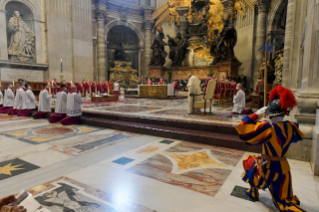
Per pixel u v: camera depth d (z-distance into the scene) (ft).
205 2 67.46
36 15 54.60
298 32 16.76
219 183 9.66
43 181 9.77
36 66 54.19
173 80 70.59
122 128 20.89
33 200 6.43
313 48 11.03
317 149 9.59
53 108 29.96
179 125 19.15
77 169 11.22
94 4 68.95
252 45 56.39
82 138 17.74
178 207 7.75
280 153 6.57
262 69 45.65
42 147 15.10
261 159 7.00
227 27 56.18
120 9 75.25
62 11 58.54
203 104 24.44
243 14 58.70
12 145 15.57
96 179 10.01
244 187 9.29
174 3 73.72
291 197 6.83
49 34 56.29
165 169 11.24
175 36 75.46
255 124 6.47
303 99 11.71
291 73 17.84
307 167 11.31
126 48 81.15
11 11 51.55
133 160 12.57
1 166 11.55
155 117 21.67
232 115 23.84
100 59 70.74
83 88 57.06
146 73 80.12
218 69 59.21
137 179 10.05
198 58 69.05
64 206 7.69
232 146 14.84
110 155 13.47
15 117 28.78
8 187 9.18
